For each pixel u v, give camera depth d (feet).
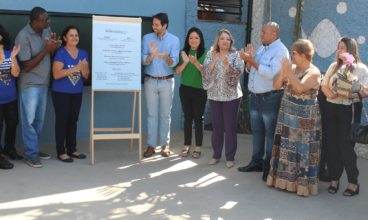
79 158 14.73
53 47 13.08
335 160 11.55
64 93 13.89
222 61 12.89
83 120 17.51
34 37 13.23
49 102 16.48
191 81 14.71
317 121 11.13
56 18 15.47
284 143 11.40
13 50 12.46
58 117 14.06
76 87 14.15
